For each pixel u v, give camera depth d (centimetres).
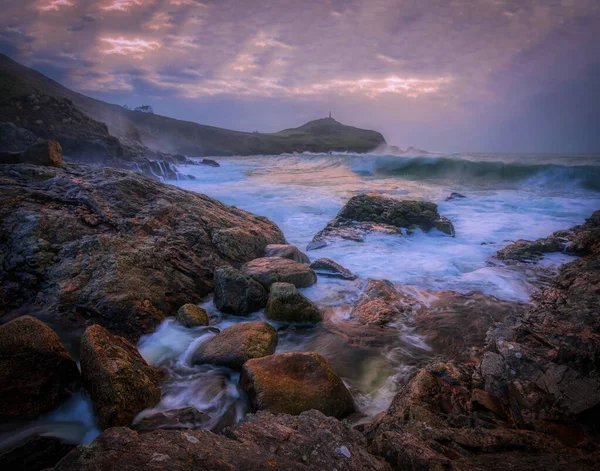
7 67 5134
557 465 217
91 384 349
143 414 348
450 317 558
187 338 495
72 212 652
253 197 1625
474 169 2562
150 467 196
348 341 499
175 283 596
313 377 368
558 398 311
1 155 838
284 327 538
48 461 301
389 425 286
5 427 328
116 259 561
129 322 502
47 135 2289
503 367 371
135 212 704
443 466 219
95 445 213
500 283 681
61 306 505
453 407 336
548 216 1260
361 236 1008
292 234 1096
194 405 374
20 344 356
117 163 2309
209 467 202
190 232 714
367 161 3139
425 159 2798
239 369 420
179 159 4106
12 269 542
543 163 2423
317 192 1784
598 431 279
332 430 277
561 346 379
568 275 634
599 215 1039
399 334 513
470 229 1123
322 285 680
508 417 317
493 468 216
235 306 570
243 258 734
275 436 252
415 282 700
